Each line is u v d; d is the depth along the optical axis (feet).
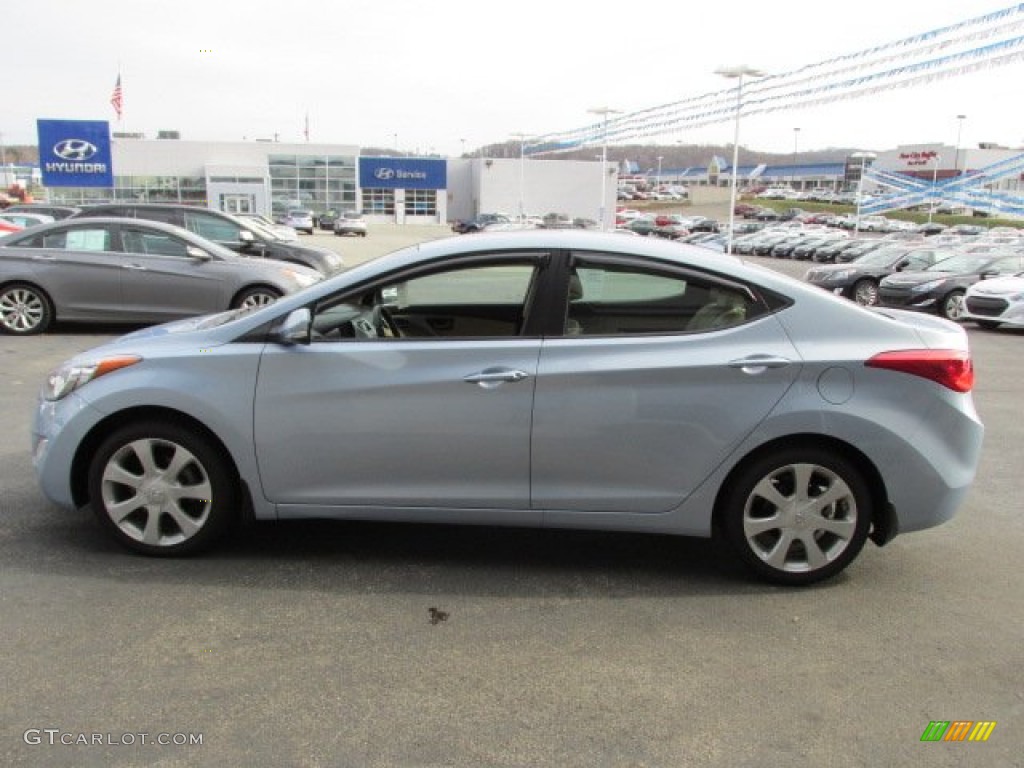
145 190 222.07
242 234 43.68
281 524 14.84
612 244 12.70
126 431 12.73
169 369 12.53
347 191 244.22
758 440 12.17
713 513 12.86
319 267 44.68
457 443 12.34
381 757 8.59
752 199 399.85
